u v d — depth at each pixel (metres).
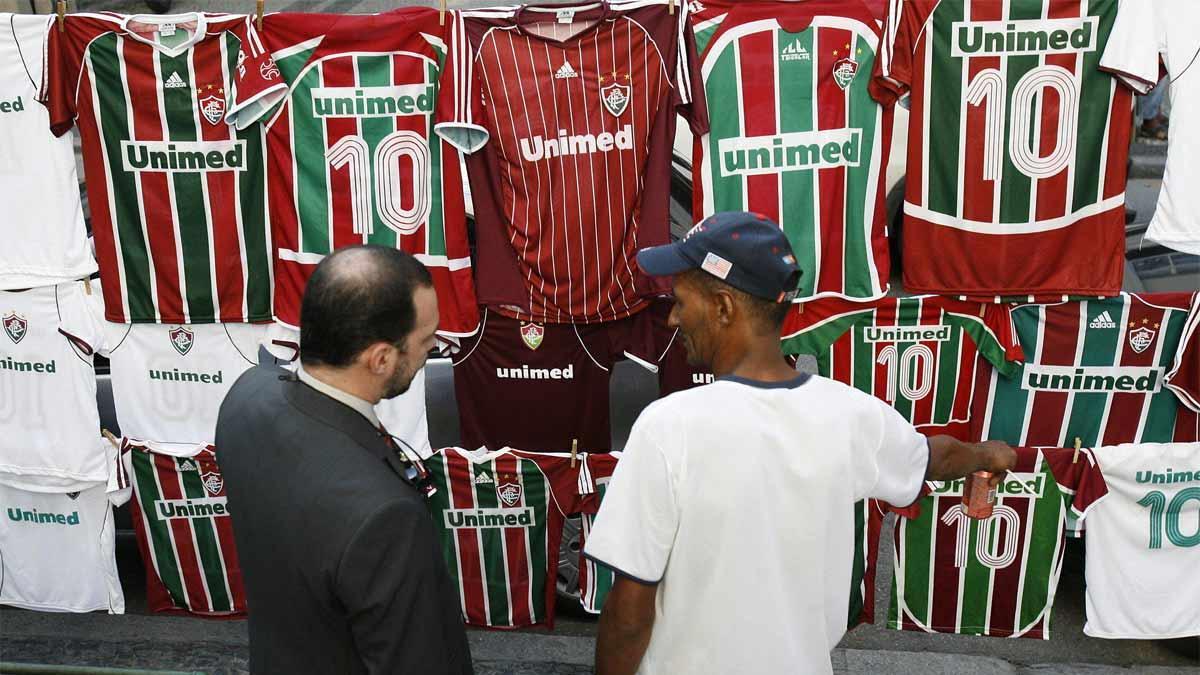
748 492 1.64
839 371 3.07
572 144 2.82
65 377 3.25
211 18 2.83
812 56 2.79
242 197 3.01
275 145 2.92
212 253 3.06
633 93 2.79
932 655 3.40
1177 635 3.22
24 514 3.45
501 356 3.10
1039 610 3.25
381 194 2.95
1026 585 3.23
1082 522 3.14
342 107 2.88
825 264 2.96
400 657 1.58
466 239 2.99
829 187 2.89
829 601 1.78
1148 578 3.17
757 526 1.65
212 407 3.25
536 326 3.04
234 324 3.16
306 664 1.68
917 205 2.89
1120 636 3.23
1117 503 3.09
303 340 1.70
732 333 1.71
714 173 2.90
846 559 1.77
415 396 3.20
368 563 1.56
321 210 2.96
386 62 2.84
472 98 2.79
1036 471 3.08
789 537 1.68
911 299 2.98
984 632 3.32
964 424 3.10
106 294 3.11
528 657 3.44
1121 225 2.81
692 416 1.65
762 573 1.67
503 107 2.80
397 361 1.71
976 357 3.02
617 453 3.19
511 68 2.78
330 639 1.65
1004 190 2.83
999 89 2.75
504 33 2.77
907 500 1.93
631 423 3.29
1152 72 2.64
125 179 2.99
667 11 2.75
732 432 1.64
